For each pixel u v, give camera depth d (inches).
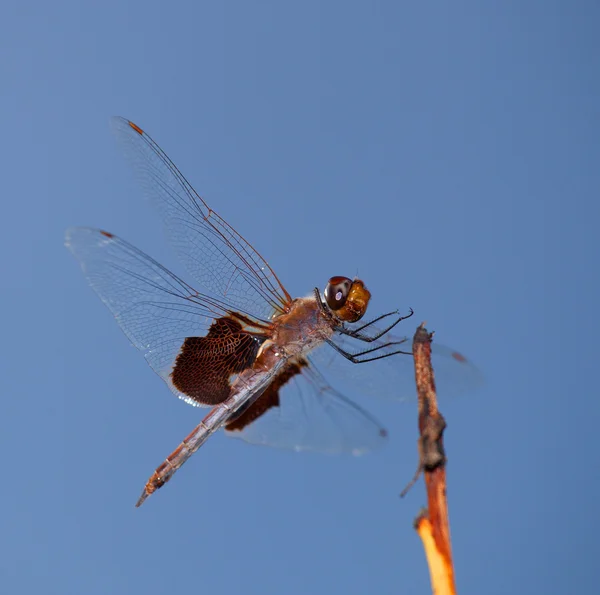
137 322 20.1
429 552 18.5
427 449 18.6
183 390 20.3
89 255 20.0
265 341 20.6
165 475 20.3
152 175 20.2
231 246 20.4
